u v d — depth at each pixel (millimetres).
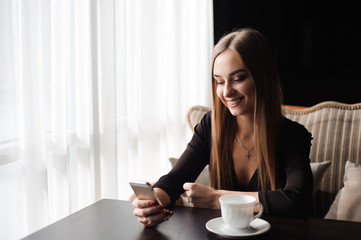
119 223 1182
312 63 2844
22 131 1849
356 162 1921
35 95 1871
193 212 1273
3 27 1751
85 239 1065
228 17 3100
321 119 2059
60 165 2027
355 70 2744
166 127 2908
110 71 2295
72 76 2121
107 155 2324
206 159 1695
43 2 1931
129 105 2561
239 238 1051
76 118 2166
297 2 2846
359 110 2023
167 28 2850
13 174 1837
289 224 1165
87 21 2160
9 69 1782
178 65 2961
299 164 1430
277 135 1496
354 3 2701
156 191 1439
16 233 1860
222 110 1574
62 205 2045
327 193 1935
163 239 1059
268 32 2953
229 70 1416
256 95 1438
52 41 1990
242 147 1583
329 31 2781
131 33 2518
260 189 1528
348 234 1076
